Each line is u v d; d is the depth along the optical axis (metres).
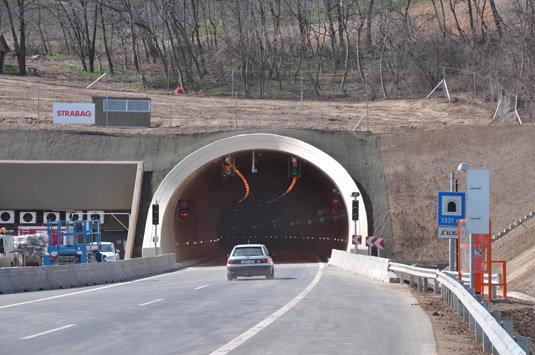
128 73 128.12
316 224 110.69
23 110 94.62
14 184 76.94
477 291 27.77
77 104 78.94
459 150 81.44
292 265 69.12
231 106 102.62
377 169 80.00
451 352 17.17
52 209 77.25
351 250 73.12
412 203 76.50
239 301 28.61
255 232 130.75
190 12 146.62
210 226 109.38
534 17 114.69
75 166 77.25
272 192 111.38
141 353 15.82
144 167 79.94
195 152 76.56
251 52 131.75
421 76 121.38
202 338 18.22
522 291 43.12
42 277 38.97
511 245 59.03
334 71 132.38
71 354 15.62
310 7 147.38
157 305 26.97
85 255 54.84
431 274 33.72
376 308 27.02
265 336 18.70
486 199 26.94
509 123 92.19
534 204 72.00
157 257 60.31
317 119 96.06
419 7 149.62
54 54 141.75
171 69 130.88
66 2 153.00
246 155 84.31
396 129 86.44
